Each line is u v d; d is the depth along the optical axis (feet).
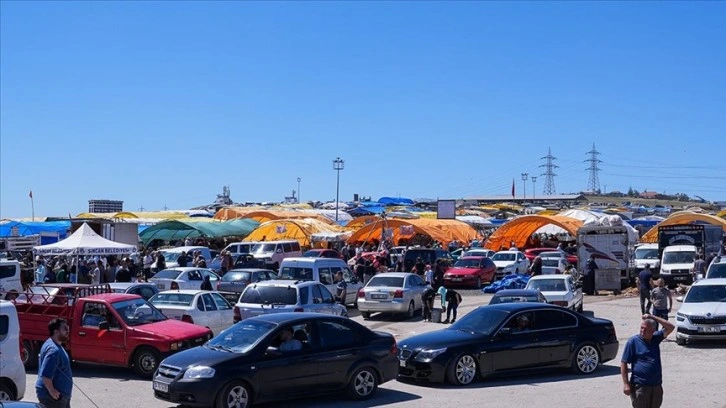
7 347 38.83
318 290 66.95
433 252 133.69
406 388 49.11
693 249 123.95
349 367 44.65
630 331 76.59
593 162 517.55
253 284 66.23
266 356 41.96
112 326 53.47
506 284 120.47
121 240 137.69
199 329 54.34
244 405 40.83
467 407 42.93
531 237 189.67
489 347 50.31
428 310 86.74
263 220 193.26
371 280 90.58
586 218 179.42
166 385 41.04
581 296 92.53
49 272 101.81
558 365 52.34
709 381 50.14
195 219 181.16
